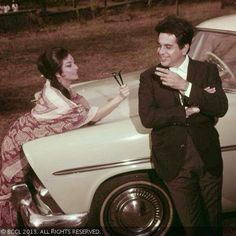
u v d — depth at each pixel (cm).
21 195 335
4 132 606
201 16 1653
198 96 254
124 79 429
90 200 324
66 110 340
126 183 323
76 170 315
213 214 291
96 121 348
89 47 1298
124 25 1716
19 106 738
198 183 282
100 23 1845
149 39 1330
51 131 344
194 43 404
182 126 267
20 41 1584
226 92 333
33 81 931
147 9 2083
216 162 274
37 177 325
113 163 314
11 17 1822
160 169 279
